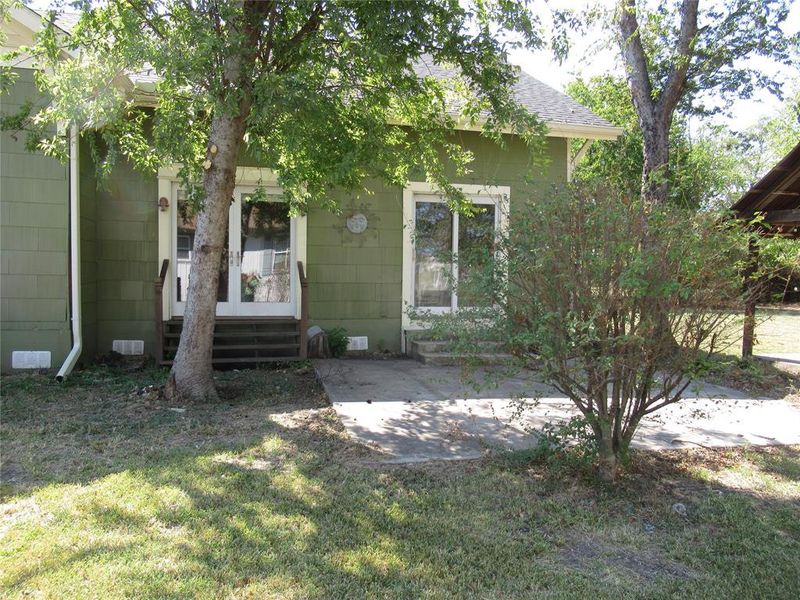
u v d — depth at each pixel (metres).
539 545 3.24
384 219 9.69
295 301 9.42
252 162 9.05
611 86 17.16
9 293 7.62
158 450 4.60
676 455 4.76
